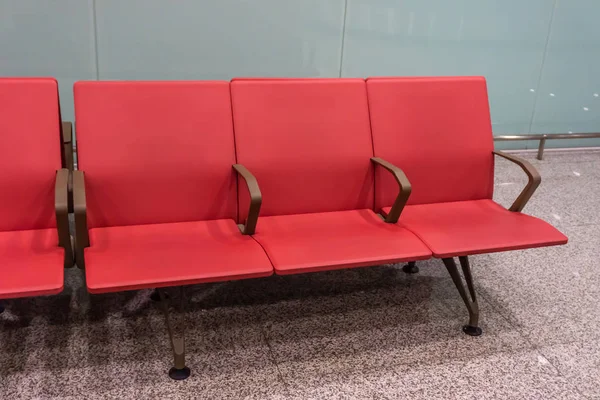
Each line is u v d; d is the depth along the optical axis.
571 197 3.78
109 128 2.05
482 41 4.13
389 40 3.87
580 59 4.50
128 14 3.19
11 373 1.87
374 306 2.39
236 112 2.20
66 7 3.07
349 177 2.34
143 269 1.75
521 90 4.45
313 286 2.53
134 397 1.80
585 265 2.83
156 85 2.12
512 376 1.99
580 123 4.79
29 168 1.98
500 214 2.36
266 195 2.25
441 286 2.58
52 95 2.02
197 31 3.37
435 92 2.44
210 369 1.95
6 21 3.00
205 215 2.21
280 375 1.94
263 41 3.54
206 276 1.75
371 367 2.01
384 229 2.17
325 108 2.30
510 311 2.40
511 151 4.75
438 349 2.12
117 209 2.09
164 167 2.12
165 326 2.16
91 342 2.04
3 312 2.19
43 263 1.75
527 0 4.11
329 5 3.61
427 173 2.44
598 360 2.10
